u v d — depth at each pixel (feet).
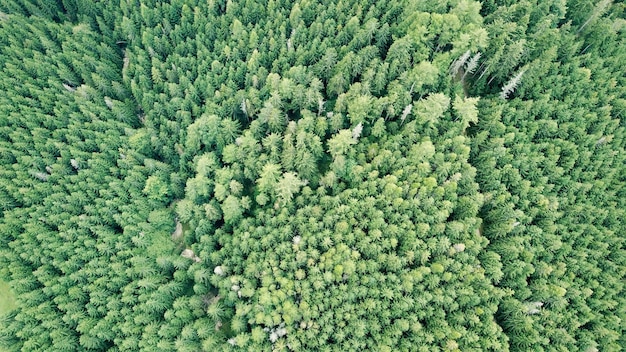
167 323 162.81
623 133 200.34
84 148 196.44
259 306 162.81
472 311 162.20
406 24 206.90
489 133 196.54
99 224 184.14
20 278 172.65
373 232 169.78
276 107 193.67
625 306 170.91
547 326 167.32
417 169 180.75
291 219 175.01
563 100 207.62
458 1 208.74
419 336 158.20
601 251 179.93
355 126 192.03
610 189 194.70
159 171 193.67
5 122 200.54
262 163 187.11
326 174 184.14
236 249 171.63
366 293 164.55
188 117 196.54
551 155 191.01
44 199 184.75
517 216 176.35
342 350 158.71
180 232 197.77
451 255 169.99
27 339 162.91
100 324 161.48
